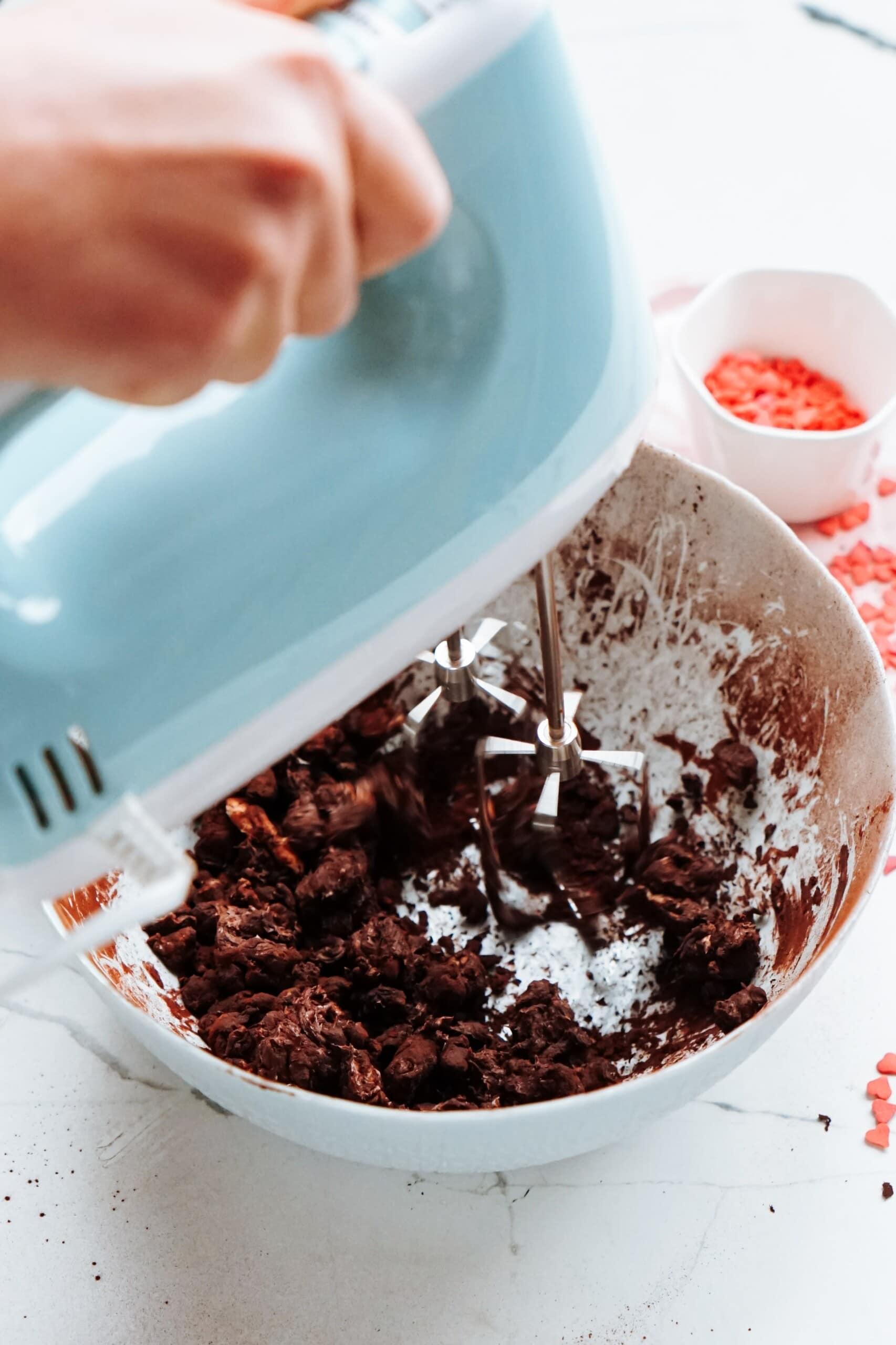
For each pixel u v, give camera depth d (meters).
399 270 0.41
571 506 0.43
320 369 0.42
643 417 0.43
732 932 0.51
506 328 0.41
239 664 0.41
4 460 0.42
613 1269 0.50
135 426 0.42
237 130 0.29
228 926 0.52
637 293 0.42
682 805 0.56
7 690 0.40
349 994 0.51
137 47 0.29
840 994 0.54
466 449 0.42
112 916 0.40
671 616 0.57
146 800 0.42
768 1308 0.49
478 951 0.54
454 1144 0.44
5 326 0.28
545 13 0.39
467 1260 0.50
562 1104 0.43
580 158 0.40
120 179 0.28
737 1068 0.53
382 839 0.55
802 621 0.53
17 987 0.40
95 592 0.41
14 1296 0.50
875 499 0.65
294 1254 0.50
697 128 0.79
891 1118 0.52
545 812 0.52
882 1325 0.49
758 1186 0.51
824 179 0.76
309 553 0.41
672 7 0.84
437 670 0.53
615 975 0.53
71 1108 0.53
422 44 0.39
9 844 0.41
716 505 0.54
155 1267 0.50
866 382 0.64
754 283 0.65
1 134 0.27
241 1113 0.46
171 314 0.29
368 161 0.32
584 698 0.58
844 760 0.51
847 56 0.81
